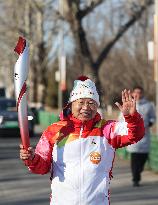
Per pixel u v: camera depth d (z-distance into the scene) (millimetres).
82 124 7879
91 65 36750
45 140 7969
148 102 19641
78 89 7922
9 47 56438
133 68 81250
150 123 19656
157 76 24844
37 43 59469
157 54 24438
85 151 7801
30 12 50656
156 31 24266
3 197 17547
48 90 98750
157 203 16344
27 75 7770
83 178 7734
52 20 43219
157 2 24047
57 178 7859
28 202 16625
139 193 18219
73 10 36188
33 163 7855
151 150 23953
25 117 7781
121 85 87625
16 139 40188
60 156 7836
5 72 83812
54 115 46094
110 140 7879
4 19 50750
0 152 31734
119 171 23812
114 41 36781
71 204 7746
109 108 75375
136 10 36344
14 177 22156
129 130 7762
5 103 41938
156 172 23250
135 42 75500
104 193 7793
